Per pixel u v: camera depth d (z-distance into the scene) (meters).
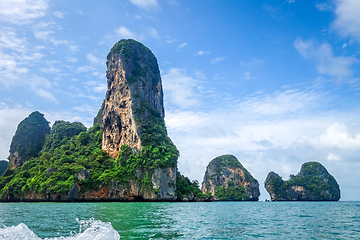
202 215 35.66
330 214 41.06
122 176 95.19
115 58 124.06
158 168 93.31
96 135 131.38
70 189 85.88
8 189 97.81
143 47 130.75
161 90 135.00
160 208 50.44
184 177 115.56
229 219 30.34
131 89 113.62
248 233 19.72
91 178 91.50
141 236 17.22
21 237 9.59
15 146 145.62
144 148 97.50
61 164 106.00
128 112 111.75
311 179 193.00
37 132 151.75
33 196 91.81
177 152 103.38
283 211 48.84
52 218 29.47
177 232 19.33
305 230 21.77
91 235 10.79
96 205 62.66
